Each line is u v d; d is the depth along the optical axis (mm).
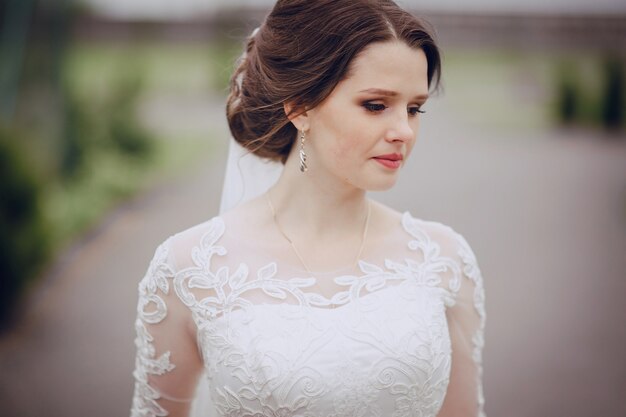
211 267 1913
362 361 1770
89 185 9094
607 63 18188
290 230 1975
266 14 2068
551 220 8938
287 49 1837
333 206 1962
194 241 1948
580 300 6098
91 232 8047
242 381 1795
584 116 18266
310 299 1865
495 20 33531
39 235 5793
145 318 1969
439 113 19938
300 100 1821
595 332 5383
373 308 1846
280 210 2004
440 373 1854
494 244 7863
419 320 1848
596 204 9812
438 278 1976
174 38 30859
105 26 27375
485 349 5125
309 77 1787
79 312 5703
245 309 1858
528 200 10047
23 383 4566
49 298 5988
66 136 8977
